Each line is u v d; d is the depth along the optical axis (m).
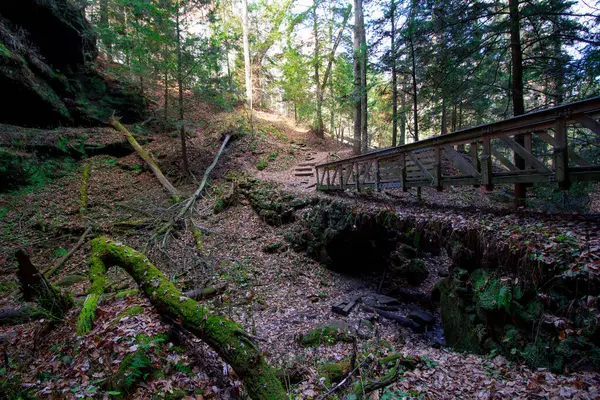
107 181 11.80
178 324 3.31
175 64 11.48
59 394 2.41
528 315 3.06
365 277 8.74
